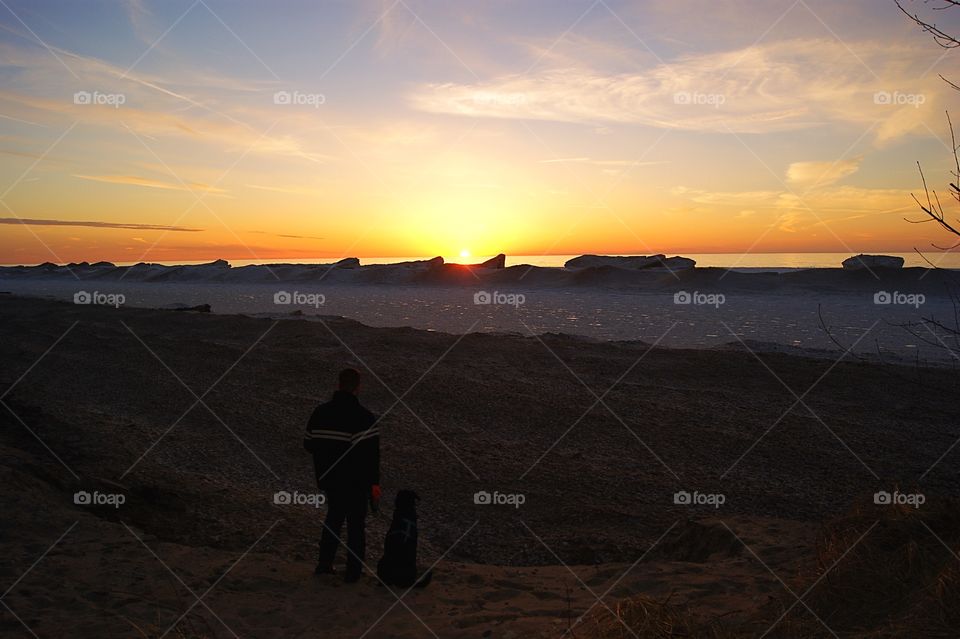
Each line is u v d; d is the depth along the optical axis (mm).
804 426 14367
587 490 10734
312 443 6480
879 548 5406
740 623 4875
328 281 91812
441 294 65812
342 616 5512
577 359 21859
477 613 5598
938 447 12914
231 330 28797
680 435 13812
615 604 5629
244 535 8336
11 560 6223
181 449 12734
